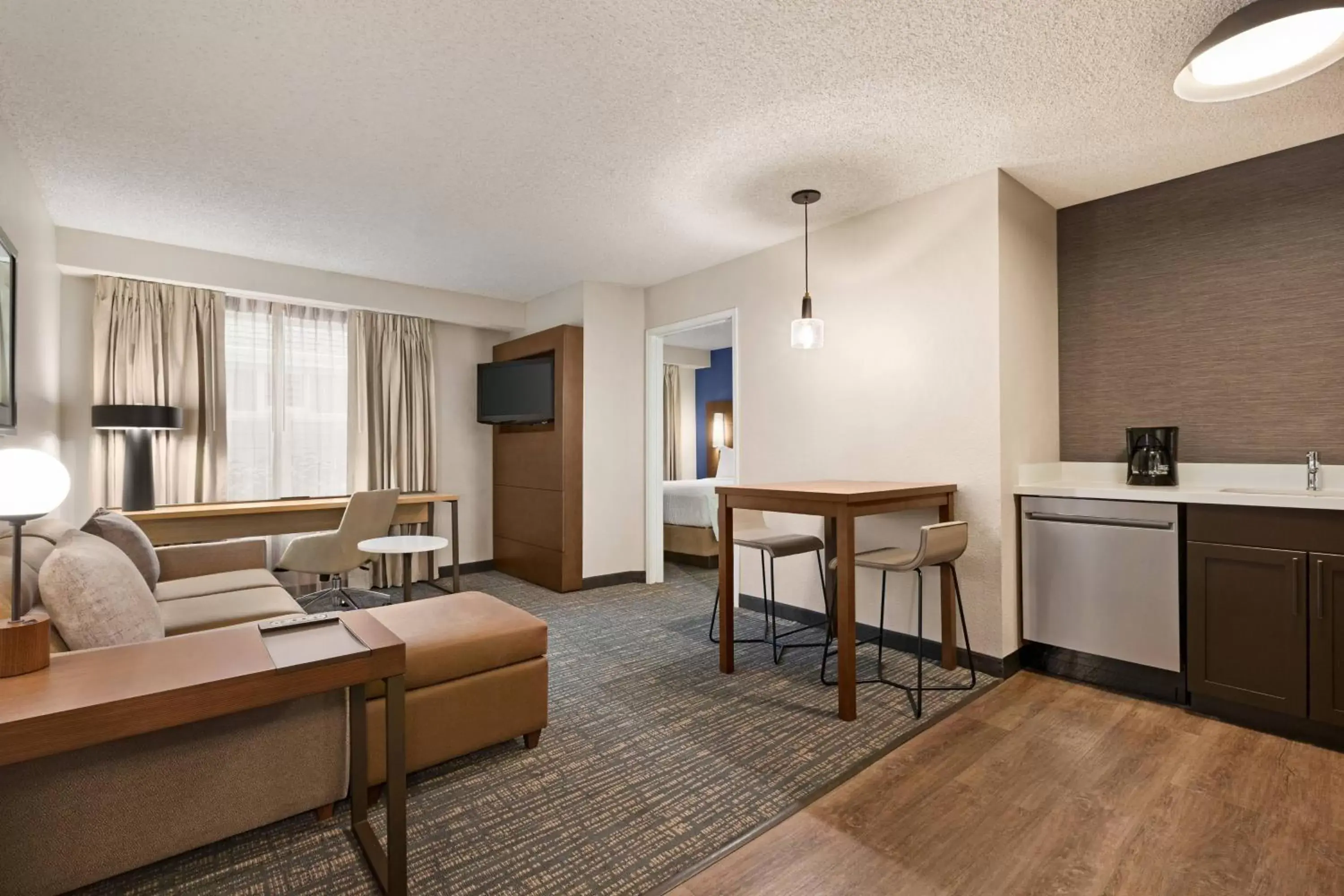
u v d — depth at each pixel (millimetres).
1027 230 3076
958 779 1993
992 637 2885
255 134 2527
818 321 3043
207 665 1355
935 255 3082
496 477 5598
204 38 1921
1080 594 2797
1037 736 2285
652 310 4973
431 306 5020
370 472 4898
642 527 5070
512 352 5340
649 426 5039
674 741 2281
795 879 1534
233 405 4367
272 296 4332
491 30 1899
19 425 2750
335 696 1746
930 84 2186
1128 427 3080
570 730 2373
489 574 5461
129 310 3889
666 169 2863
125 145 2611
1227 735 2285
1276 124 2443
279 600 2693
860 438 3420
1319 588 2193
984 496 2902
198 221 3477
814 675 2953
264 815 1634
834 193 3131
